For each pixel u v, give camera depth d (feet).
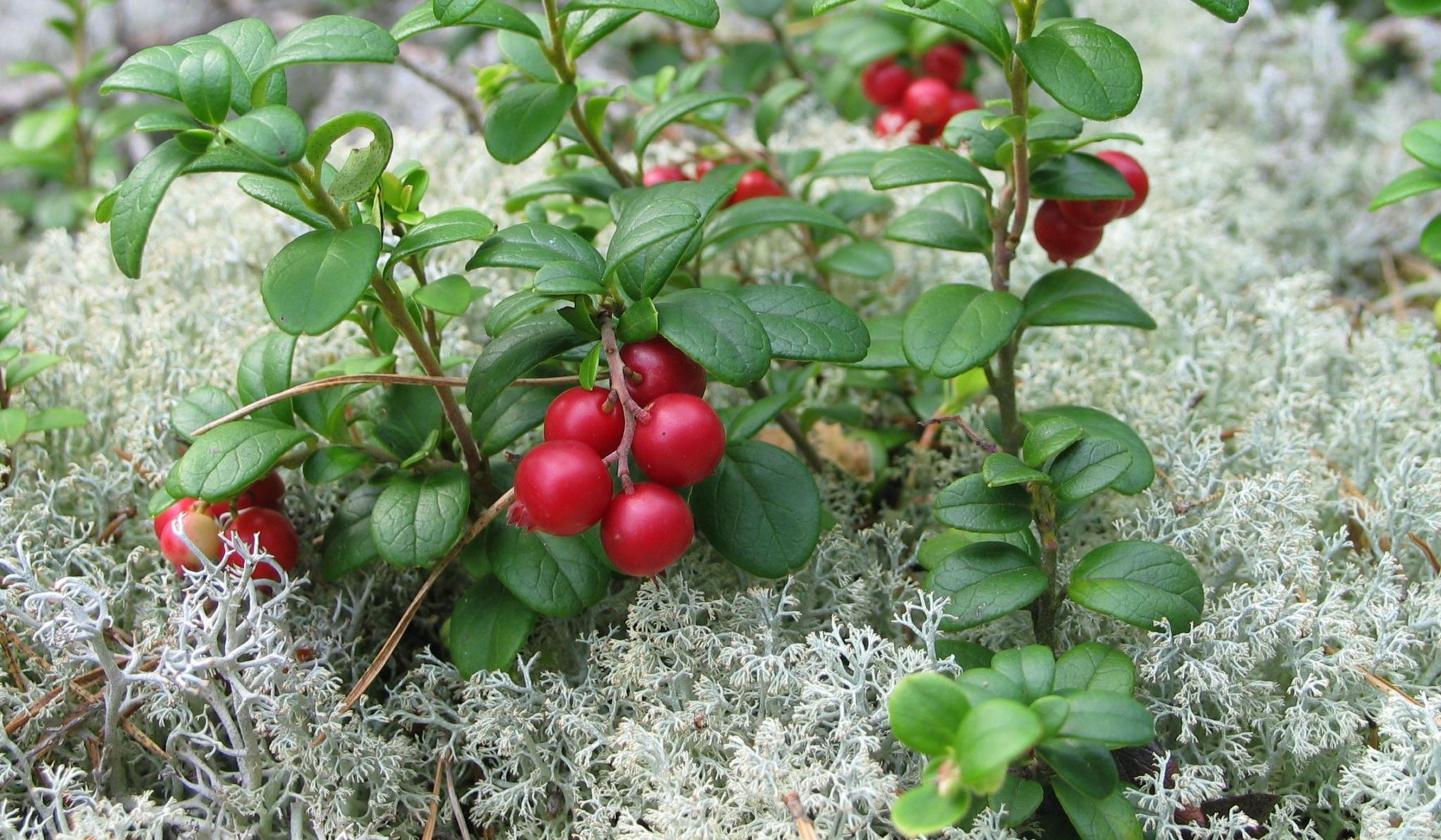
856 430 0.73
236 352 0.70
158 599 0.62
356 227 0.53
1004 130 0.60
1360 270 0.90
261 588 0.60
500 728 0.58
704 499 0.59
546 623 0.63
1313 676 0.56
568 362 0.58
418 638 0.66
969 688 0.50
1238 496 0.61
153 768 0.60
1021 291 0.80
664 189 0.57
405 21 0.57
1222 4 0.52
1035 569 0.56
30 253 0.95
